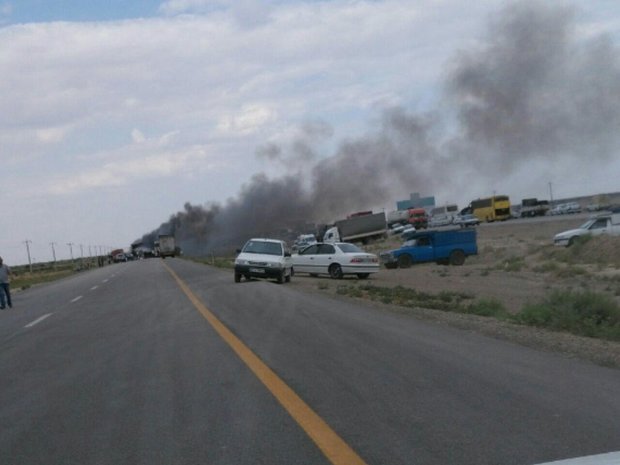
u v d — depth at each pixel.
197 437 7.51
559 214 106.25
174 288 31.94
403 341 13.49
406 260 49.59
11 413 9.20
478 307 20.72
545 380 9.62
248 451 6.95
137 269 63.94
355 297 24.84
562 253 47.81
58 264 191.25
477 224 93.88
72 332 17.88
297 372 10.73
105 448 7.34
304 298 23.91
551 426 7.36
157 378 10.84
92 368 12.17
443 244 50.00
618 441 6.79
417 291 29.56
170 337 15.41
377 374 10.35
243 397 9.23
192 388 9.95
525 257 51.28
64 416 8.84
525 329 15.20
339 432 7.44
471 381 9.66
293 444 7.11
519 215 112.00
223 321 17.72
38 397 10.07
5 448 7.57
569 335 14.31
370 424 7.70
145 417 8.48
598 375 9.93
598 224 49.50
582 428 7.25
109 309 23.80
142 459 6.91
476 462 6.31
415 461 6.41
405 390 9.24
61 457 7.14
